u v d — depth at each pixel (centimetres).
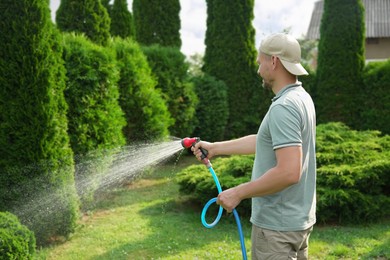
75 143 504
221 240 444
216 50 1070
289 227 202
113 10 1034
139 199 610
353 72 973
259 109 1064
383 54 1864
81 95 512
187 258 394
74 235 453
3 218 313
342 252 405
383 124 950
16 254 284
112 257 397
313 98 1025
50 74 406
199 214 541
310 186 209
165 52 901
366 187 513
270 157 202
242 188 194
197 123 962
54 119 412
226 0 1049
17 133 394
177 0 1179
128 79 698
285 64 204
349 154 552
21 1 390
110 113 555
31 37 394
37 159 400
